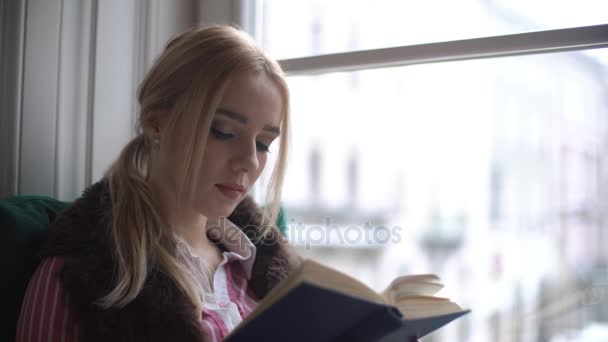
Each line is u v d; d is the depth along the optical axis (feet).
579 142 3.77
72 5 3.37
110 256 2.36
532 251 3.98
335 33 4.17
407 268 4.33
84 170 3.50
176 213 2.80
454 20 3.82
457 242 4.20
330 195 4.42
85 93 3.49
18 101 3.08
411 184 4.28
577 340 3.86
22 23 3.07
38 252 2.48
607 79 3.60
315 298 1.58
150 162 2.77
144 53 3.89
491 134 4.04
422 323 2.09
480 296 4.15
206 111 2.46
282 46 4.27
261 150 2.72
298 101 4.32
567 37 3.14
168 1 4.05
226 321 2.63
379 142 4.30
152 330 2.24
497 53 3.33
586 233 3.82
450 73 4.08
